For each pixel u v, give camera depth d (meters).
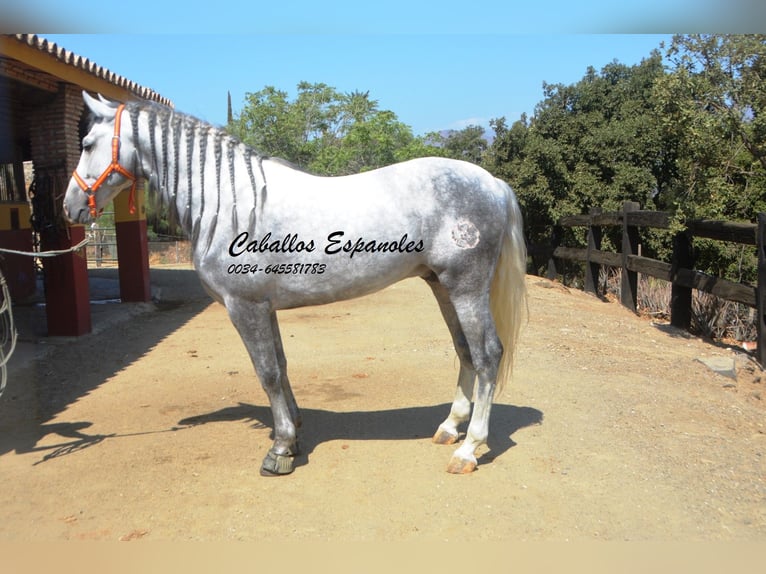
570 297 10.52
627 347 6.69
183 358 6.52
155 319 8.95
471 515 3.05
